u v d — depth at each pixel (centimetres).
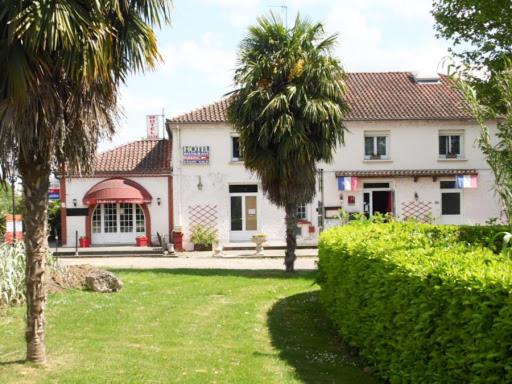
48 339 804
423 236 843
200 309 1083
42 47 582
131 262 2358
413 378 536
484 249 700
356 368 709
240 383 631
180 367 685
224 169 3020
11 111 591
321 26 1748
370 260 690
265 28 1753
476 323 429
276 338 868
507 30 1731
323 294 1041
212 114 3041
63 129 627
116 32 638
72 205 2997
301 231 2988
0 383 605
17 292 1061
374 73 3450
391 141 3039
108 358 712
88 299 1133
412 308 537
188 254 2794
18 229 2041
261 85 1725
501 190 761
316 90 1728
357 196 3031
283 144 1689
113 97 684
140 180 3030
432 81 3331
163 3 657
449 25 1858
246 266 2148
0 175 625
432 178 3038
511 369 393
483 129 759
